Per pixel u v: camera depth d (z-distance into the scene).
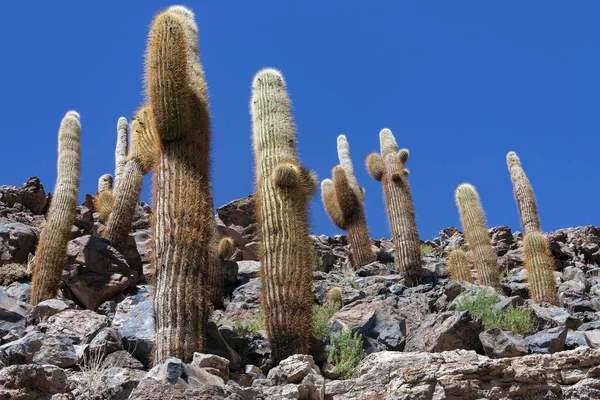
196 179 8.77
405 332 9.78
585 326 10.51
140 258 14.05
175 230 8.39
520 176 16.38
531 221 15.99
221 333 9.22
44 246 12.35
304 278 8.88
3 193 17.20
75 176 13.20
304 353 8.58
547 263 12.86
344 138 19.11
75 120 13.88
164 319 7.96
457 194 15.16
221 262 13.70
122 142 17.97
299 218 9.27
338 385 7.58
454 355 7.65
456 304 10.84
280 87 10.45
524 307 10.40
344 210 16.67
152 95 8.95
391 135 15.76
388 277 14.34
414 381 6.91
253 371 8.32
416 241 14.30
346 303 12.26
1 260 14.03
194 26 10.59
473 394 6.69
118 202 14.05
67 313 9.66
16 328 10.00
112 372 7.63
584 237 20.25
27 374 6.64
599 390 6.60
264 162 9.78
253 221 17.42
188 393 6.46
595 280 16.62
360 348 8.99
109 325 9.48
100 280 12.52
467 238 14.67
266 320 8.73
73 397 6.74
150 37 9.25
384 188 15.04
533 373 6.77
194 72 9.84
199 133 9.09
